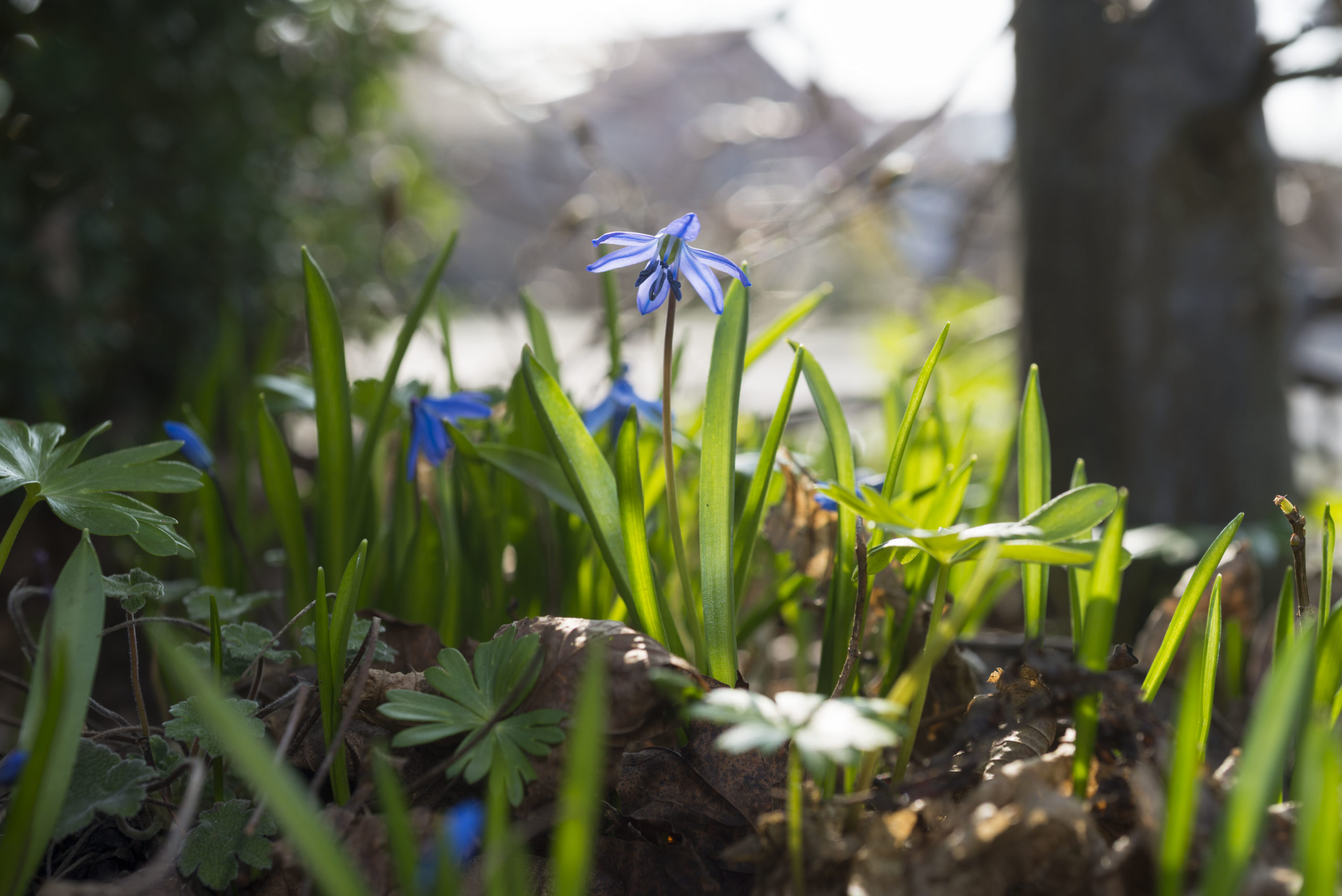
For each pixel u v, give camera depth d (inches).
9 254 28.7
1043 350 20.4
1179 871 7.4
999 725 9.0
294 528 12.6
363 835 8.6
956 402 29.3
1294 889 7.6
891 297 63.4
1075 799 8.3
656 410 12.8
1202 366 19.2
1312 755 6.8
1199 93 18.9
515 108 40.5
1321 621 9.0
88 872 9.5
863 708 7.9
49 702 7.2
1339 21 17.8
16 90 29.0
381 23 39.5
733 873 9.5
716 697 8.0
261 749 6.7
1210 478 19.2
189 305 34.9
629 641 9.2
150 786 9.1
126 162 32.0
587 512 10.2
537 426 13.2
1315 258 46.1
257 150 36.5
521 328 57.7
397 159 44.1
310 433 41.4
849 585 10.6
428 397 12.2
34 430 9.9
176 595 13.4
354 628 10.5
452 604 12.5
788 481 12.7
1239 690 12.4
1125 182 19.2
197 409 16.1
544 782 9.0
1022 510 10.4
